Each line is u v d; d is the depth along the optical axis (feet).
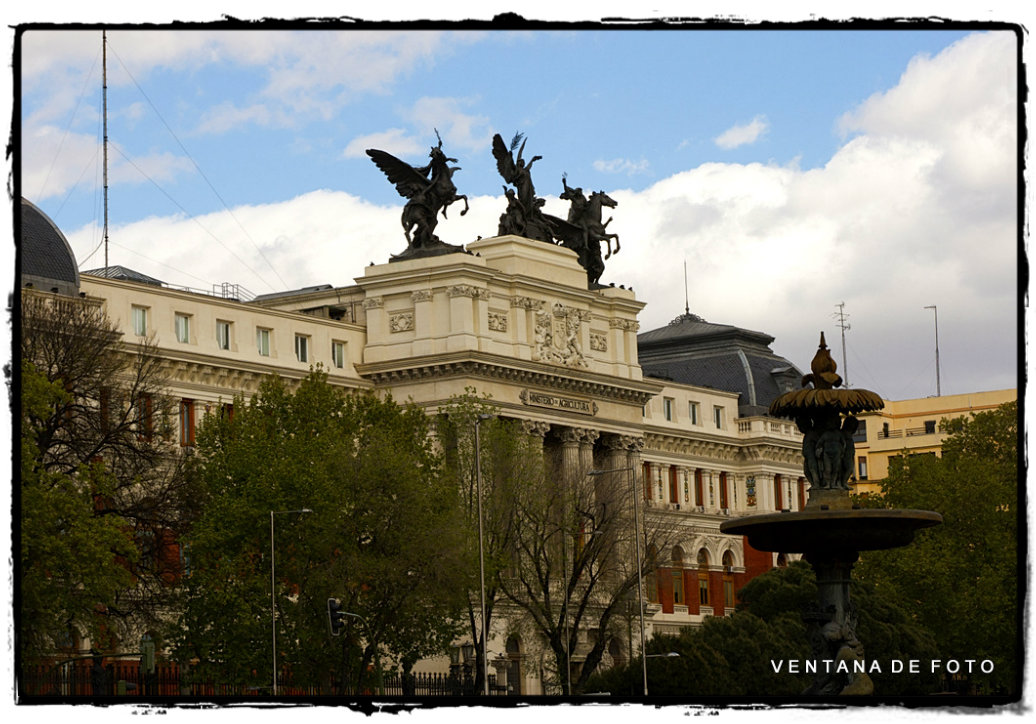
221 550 364.17
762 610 467.52
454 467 431.84
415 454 402.93
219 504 362.74
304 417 392.88
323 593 364.58
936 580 486.79
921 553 489.67
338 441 383.04
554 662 461.37
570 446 543.39
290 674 372.58
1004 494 501.15
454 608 384.47
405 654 386.93
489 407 453.99
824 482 196.54
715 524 653.71
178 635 365.40
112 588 302.86
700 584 644.27
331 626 332.80
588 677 428.97
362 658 378.32
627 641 535.60
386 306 525.34
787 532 192.44
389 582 369.09
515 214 549.54
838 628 195.93
